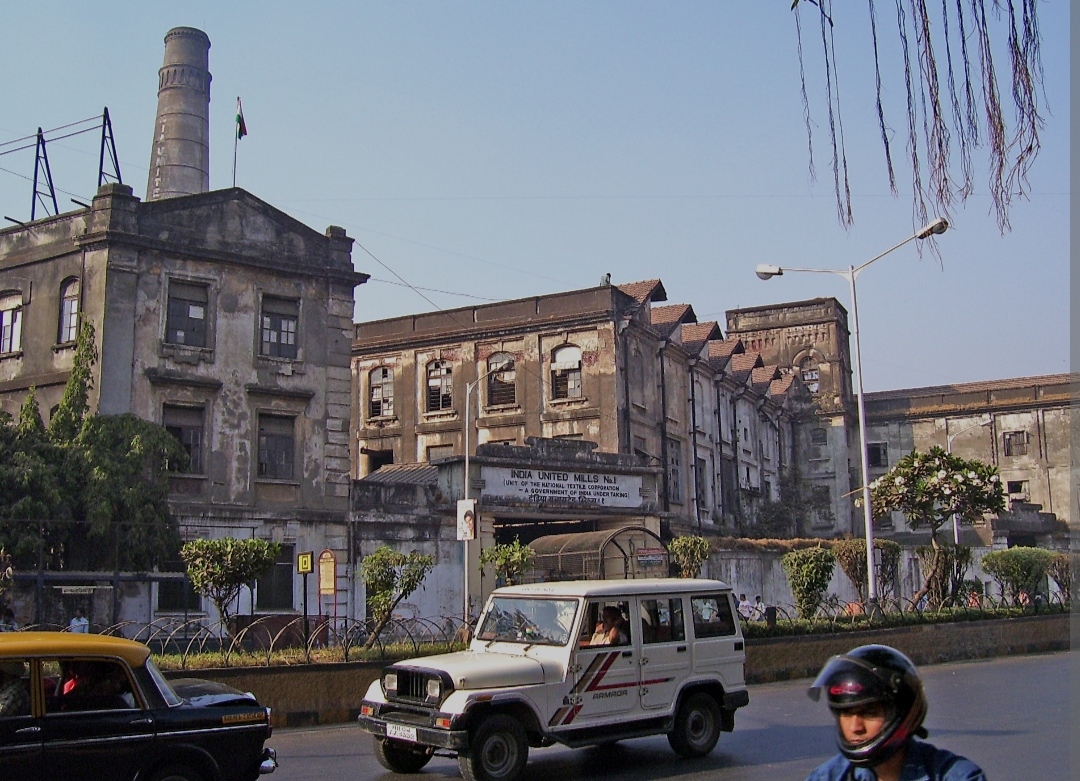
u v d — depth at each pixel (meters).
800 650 23.20
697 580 13.77
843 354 67.50
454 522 32.22
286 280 31.36
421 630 30.17
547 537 30.47
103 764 8.62
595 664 12.16
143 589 26.28
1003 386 64.81
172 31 49.28
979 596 32.75
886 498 31.28
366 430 44.00
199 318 29.75
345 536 30.48
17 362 29.47
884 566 30.34
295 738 15.16
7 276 30.19
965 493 30.12
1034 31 4.23
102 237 28.16
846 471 62.44
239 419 29.80
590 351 39.78
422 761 12.38
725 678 13.48
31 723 8.37
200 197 29.94
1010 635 29.20
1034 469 62.66
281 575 29.31
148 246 28.78
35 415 26.77
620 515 35.31
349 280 32.44
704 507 46.62
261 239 30.95
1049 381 63.38
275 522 29.45
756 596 37.53
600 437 38.88
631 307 40.94
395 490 31.59
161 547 26.12
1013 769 11.75
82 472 25.77
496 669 11.42
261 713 9.68
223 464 29.30
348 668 16.94
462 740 10.84
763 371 60.66
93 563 25.41
